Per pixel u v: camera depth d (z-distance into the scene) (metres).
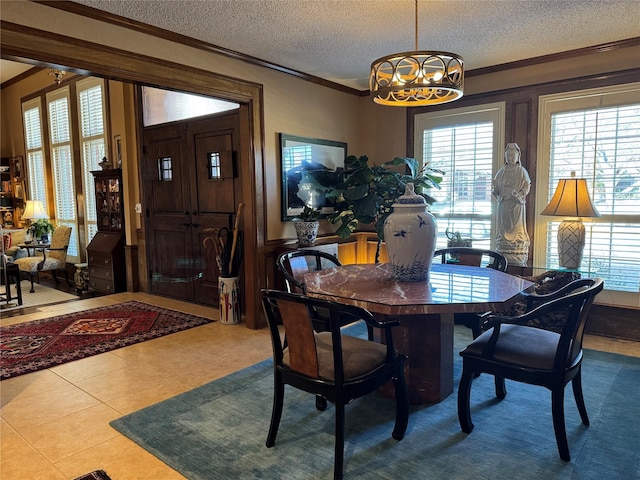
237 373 3.20
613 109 3.71
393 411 2.60
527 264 4.16
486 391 2.85
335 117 4.98
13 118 7.84
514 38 3.52
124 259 5.93
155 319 4.58
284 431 2.39
